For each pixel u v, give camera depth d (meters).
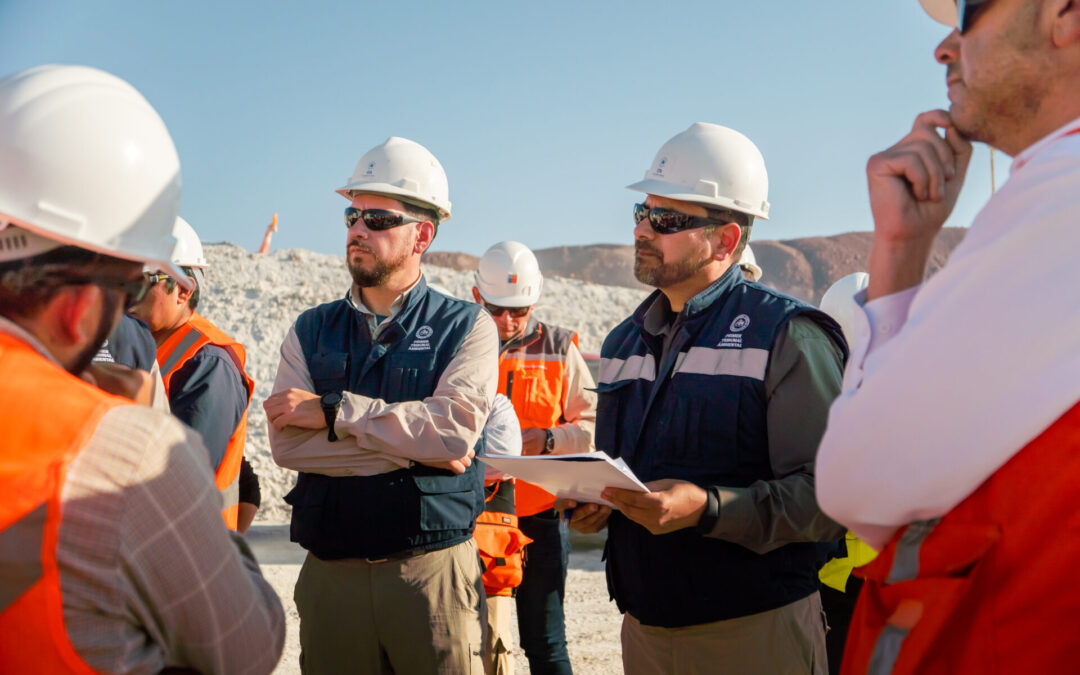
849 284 4.18
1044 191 1.19
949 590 1.25
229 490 3.44
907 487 1.32
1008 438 1.20
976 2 1.36
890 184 1.52
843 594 3.37
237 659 1.46
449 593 3.08
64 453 1.24
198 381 3.30
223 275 17.53
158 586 1.34
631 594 2.71
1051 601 1.16
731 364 2.64
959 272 1.25
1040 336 1.17
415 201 3.45
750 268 5.07
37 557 1.21
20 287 1.36
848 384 1.49
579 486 2.54
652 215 2.87
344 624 3.09
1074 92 1.30
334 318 3.47
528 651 4.55
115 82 1.53
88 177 1.39
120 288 1.44
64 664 1.23
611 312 20.08
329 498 3.10
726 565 2.54
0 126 1.38
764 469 2.62
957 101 1.49
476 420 3.15
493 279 5.14
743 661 2.52
